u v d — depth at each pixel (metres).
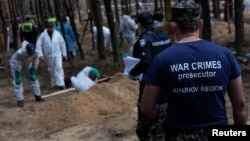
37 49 10.02
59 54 10.12
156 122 3.52
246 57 10.71
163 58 2.74
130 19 13.71
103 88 8.09
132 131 6.36
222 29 17.92
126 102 7.89
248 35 15.60
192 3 2.78
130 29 13.70
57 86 10.34
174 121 2.79
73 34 14.28
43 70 12.53
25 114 8.02
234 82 2.78
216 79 2.70
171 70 2.71
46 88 10.38
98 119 7.20
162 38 4.37
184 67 2.70
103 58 13.62
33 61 8.66
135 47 4.49
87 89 8.73
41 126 7.12
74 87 9.44
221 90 2.73
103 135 6.39
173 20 2.82
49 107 7.52
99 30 13.50
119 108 7.66
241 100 2.79
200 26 2.85
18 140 6.60
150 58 4.27
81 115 7.23
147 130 4.02
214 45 2.78
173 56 2.72
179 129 2.78
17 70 8.48
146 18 4.40
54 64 10.10
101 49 13.59
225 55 2.75
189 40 2.77
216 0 20.69
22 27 12.48
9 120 7.62
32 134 6.83
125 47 15.89
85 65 12.92
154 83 2.77
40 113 8.04
